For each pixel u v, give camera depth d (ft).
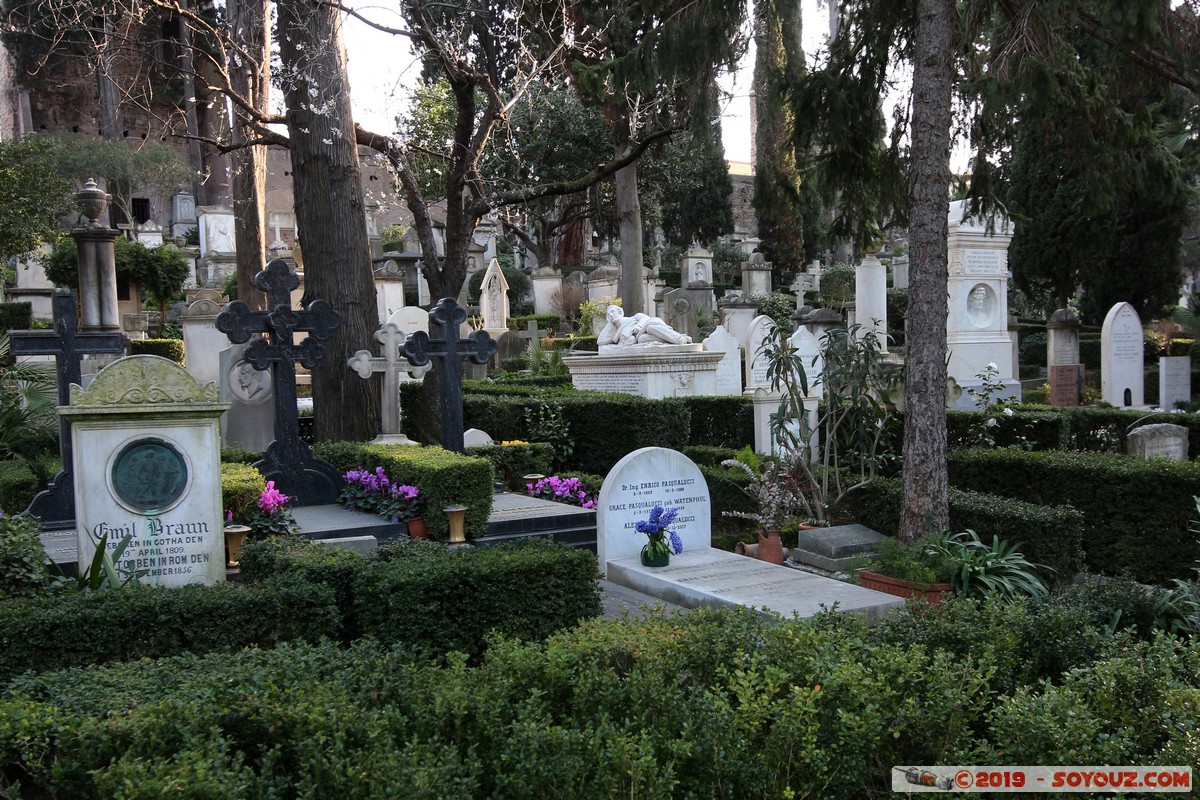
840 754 11.89
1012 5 33.01
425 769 10.09
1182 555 27.99
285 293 32.19
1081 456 32.40
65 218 80.79
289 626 17.46
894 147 37.88
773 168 41.39
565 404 44.68
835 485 35.35
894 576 25.32
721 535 34.83
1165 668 12.95
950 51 28.19
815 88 36.42
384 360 36.76
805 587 24.95
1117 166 38.86
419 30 40.40
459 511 28.99
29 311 68.33
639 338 53.01
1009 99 31.96
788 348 34.53
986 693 12.80
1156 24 34.42
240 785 9.96
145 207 162.91
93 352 30.63
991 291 67.77
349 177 41.50
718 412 48.26
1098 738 11.67
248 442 43.11
